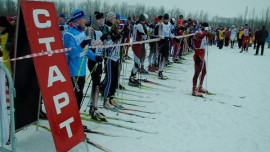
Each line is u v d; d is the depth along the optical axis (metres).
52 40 2.66
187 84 7.12
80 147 3.14
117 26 4.21
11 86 2.32
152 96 5.67
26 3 2.43
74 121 2.84
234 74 9.18
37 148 3.01
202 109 5.09
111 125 3.91
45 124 3.66
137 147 3.29
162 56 7.30
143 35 6.34
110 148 3.20
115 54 4.34
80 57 3.20
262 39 15.71
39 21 2.54
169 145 3.45
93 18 4.16
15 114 2.86
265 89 7.18
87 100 4.95
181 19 10.36
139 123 4.10
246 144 3.72
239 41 20.42
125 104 4.97
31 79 2.95
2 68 2.32
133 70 6.27
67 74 2.79
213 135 3.93
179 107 5.08
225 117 4.76
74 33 3.08
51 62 2.62
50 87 2.58
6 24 3.66
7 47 3.45
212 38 21.42
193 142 3.62
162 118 4.42
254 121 4.68
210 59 12.80
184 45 12.83
